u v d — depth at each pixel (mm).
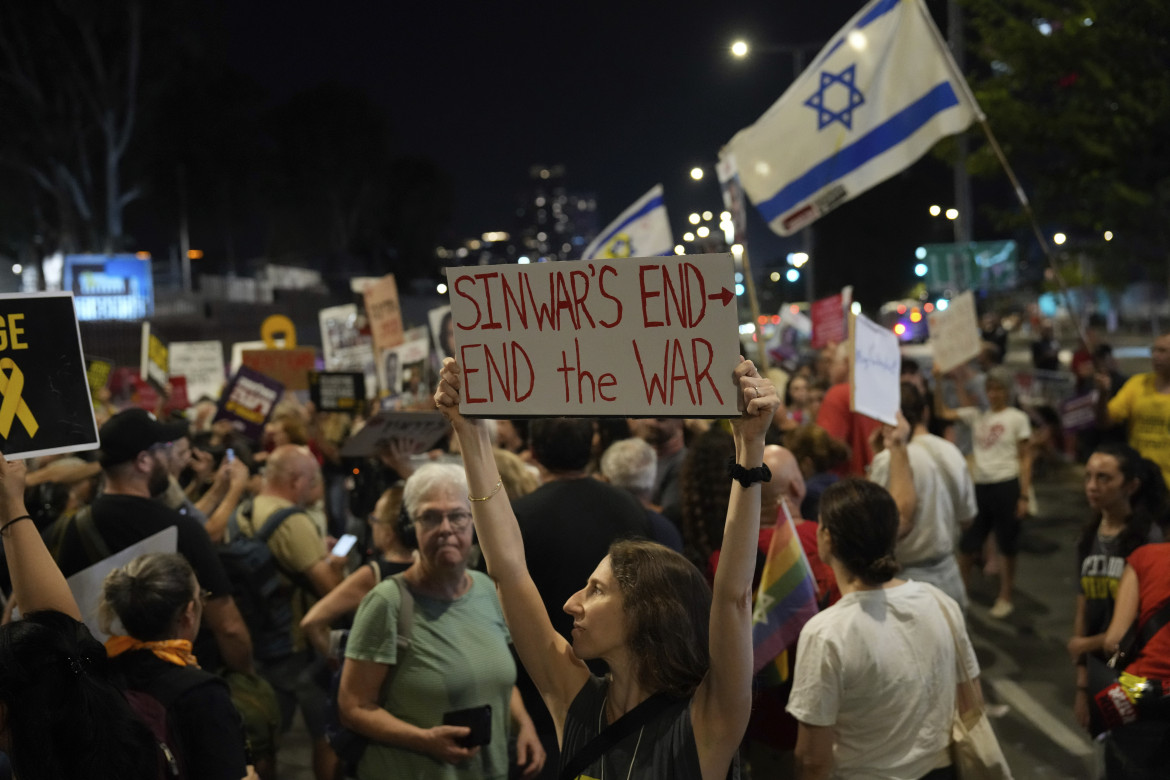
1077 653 4633
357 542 6336
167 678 3043
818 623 3391
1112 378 10953
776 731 3996
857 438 7543
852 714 3332
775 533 3920
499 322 2568
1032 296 43562
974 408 9273
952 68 6965
